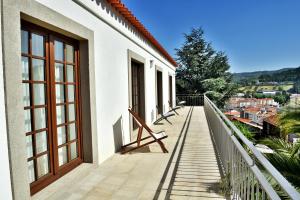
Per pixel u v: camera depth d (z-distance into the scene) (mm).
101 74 4652
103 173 3994
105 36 4848
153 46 9547
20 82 2527
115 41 5410
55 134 3387
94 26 4355
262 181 1829
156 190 3361
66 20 3369
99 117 4539
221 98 25594
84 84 4086
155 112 10141
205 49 27266
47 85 3252
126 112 6121
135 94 7875
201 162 4508
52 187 3172
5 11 2354
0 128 2336
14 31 2459
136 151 5320
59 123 3574
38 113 3125
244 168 2570
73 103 3963
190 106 18047
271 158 3637
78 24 3689
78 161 4023
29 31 2957
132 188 3430
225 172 3734
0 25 2330
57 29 3295
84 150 4168
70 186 3404
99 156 4484
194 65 26469
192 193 3256
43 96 3219
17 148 2484
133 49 6871
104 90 4789
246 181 2496
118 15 5562
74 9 3672
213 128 6441
